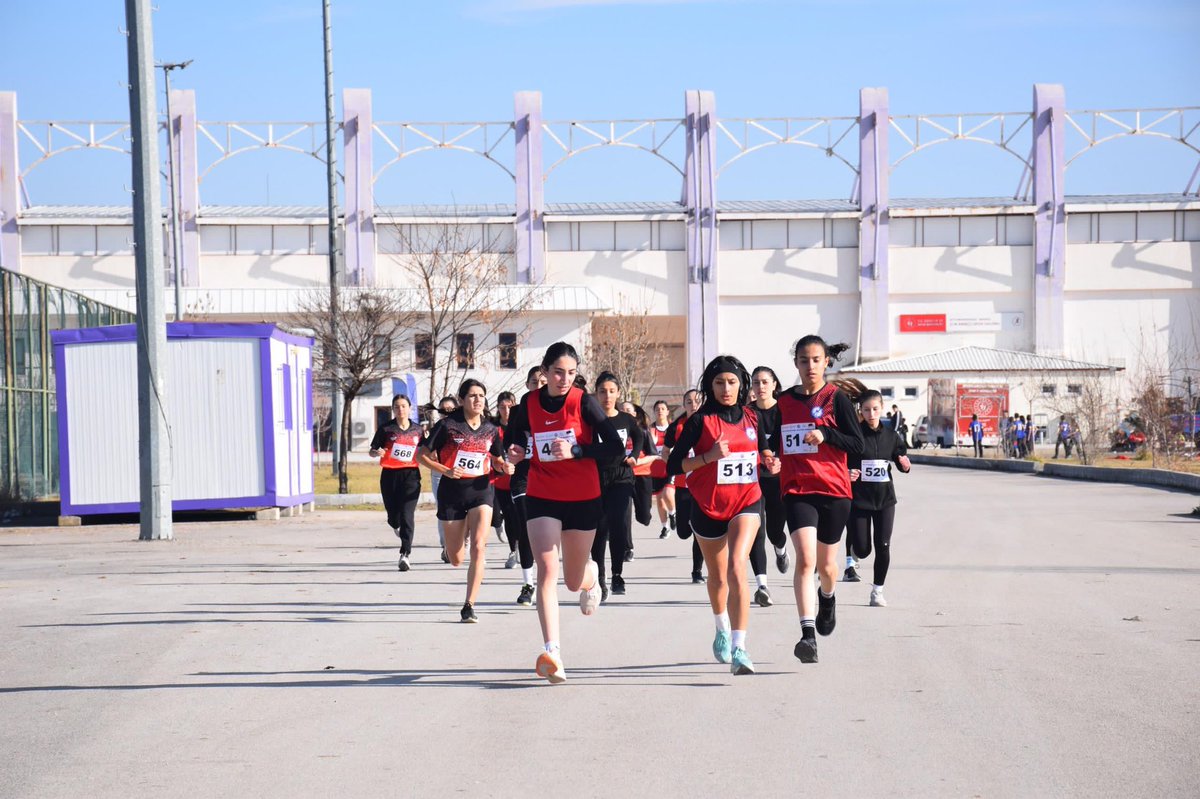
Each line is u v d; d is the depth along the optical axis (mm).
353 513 27172
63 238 67188
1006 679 8039
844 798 5379
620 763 6008
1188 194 73375
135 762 6145
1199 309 71750
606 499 12914
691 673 8406
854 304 70875
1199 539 18344
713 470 8305
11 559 17547
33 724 7047
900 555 16594
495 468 11344
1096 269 71625
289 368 25750
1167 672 8242
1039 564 15227
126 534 22094
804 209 72438
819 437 8547
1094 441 44594
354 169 66688
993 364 65625
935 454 57656
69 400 24391
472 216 68438
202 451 24406
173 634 10438
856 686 7875
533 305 60562
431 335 46438
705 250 69125
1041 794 5402
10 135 66312
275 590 13625
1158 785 5527
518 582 14422
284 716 7184
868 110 69188
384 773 5879
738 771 5836
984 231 71188
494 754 6219
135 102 20484
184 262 66688
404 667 8789
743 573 8195
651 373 68688
